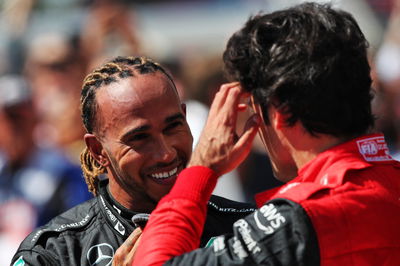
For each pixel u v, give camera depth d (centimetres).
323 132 726
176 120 809
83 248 825
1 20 2366
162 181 808
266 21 743
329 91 714
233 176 1551
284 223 692
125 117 795
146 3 2419
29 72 1984
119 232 830
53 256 814
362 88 731
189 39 2355
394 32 2100
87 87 827
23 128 1504
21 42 2291
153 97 796
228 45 771
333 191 708
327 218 693
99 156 835
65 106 1608
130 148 799
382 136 764
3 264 1459
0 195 1483
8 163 1497
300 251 682
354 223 698
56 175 1459
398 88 1836
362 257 699
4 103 1498
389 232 711
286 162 766
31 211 1458
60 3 2327
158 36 2355
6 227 1477
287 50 721
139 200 827
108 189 851
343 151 729
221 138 758
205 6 2416
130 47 1908
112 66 826
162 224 730
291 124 731
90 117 823
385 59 1983
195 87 1706
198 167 752
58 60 1750
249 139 755
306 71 711
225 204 889
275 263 686
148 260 712
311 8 744
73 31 2055
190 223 732
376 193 716
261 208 717
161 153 797
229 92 770
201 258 702
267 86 730
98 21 1902
